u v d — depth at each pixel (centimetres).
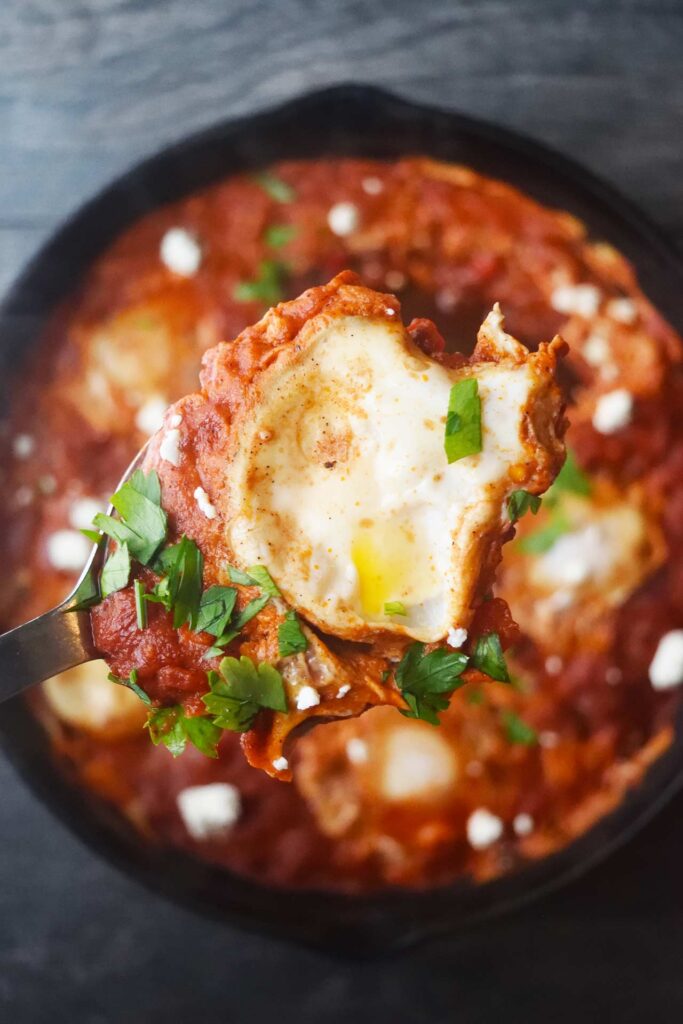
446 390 26
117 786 39
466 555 26
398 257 40
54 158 40
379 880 39
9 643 26
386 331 27
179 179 39
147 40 40
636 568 39
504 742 39
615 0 40
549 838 39
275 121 37
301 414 26
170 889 38
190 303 39
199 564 26
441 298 40
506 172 38
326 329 27
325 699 26
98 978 41
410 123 38
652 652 39
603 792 39
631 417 39
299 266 40
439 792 39
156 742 26
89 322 39
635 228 37
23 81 40
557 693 39
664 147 40
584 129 40
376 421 26
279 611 26
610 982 40
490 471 26
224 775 39
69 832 38
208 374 27
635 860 40
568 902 40
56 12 40
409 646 26
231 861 39
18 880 40
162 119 40
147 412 39
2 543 39
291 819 39
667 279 38
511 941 40
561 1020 40
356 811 39
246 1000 40
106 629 27
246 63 40
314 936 38
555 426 26
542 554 39
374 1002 40
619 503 39
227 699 25
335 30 40
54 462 39
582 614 39
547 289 39
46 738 38
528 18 40
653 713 39
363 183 39
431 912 39
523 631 39
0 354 38
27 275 38
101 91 40
